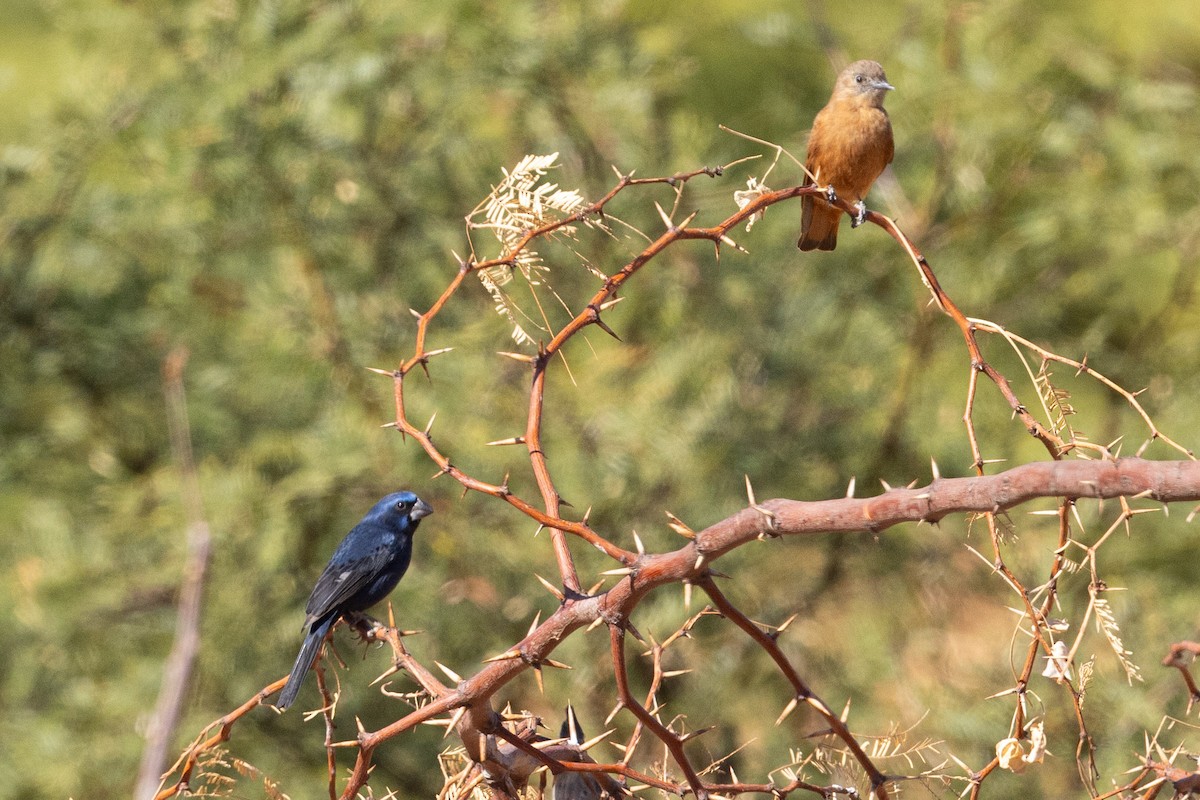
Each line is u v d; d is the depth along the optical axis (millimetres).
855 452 13641
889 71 14742
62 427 13789
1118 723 11445
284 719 12555
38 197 13438
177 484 12711
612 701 12211
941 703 12211
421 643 12453
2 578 12922
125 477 13805
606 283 4855
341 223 13719
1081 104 14328
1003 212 14266
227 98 12758
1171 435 13766
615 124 14203
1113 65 14562
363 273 13578
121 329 13898
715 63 15836
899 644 13445
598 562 12430
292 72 13219
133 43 13898
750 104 15688
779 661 3961
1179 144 14375
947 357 14180
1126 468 3309
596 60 14148
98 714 12438
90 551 13023
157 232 13734
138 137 13344
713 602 3869
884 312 14242
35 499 13781
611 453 12273
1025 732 4391
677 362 12594
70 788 11812
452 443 12523
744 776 12094
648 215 13711
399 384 4711
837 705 12805
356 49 13461
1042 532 13172
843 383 13711
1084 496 3354
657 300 13609
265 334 13289
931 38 14477
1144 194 13961
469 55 13984
